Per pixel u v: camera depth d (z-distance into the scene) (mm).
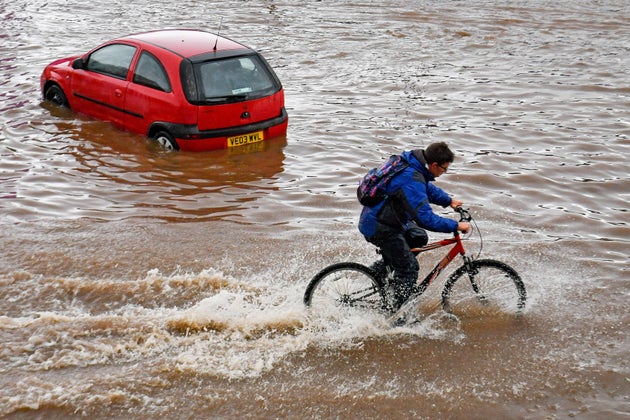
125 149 10312
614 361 5918
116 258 7438
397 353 6008
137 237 7898
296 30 17688
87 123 11250
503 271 6449
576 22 18609
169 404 5355
